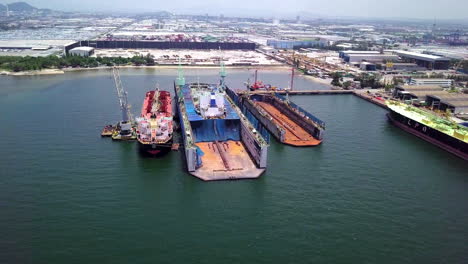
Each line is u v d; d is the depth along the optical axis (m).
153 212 88.12
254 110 184.00
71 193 95.25
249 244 77.06
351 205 93.94
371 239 79.94
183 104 160.50
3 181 99.94
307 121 155.25
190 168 109.25
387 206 94.25
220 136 138.50
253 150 121.00
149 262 70.75
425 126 150.38
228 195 97.69
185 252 73.94
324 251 75.44
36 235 77.25
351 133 155.50
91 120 156.75
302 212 89.94
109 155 121.19
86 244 75.06
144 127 125.69
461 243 80.06
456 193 103.12
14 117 158.38
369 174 113.56
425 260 74.00
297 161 121.94
